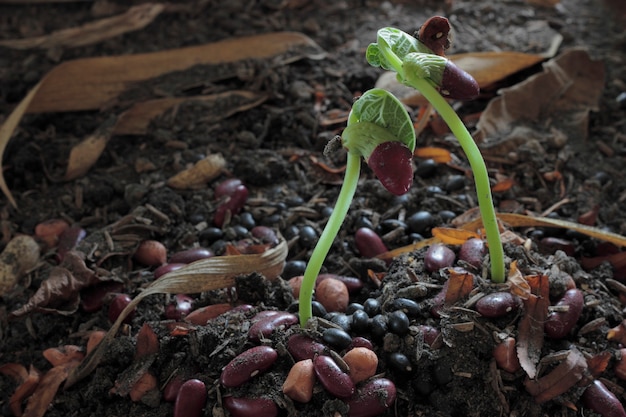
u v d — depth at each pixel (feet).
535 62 1.51
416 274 1.17
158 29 1.68
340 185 1.39
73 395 1.14
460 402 1.08
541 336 1.11
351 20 1.70
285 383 1.06
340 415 1.05
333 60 1.60
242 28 1.67
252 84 1.53
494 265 1.12
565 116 1.47
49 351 1.17
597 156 1.43
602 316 1.15
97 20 1.71
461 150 1.42
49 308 1.21
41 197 1.40
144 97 1.51
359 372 1.07
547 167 1.39
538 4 1.73
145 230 1.30
